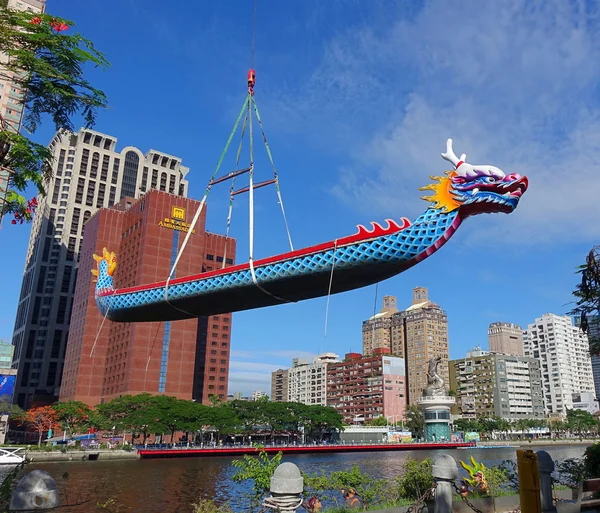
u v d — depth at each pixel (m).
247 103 31.80
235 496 49.25
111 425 107.06
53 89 15.38
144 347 144.88
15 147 14.60
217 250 181.50
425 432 147.00
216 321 184.25
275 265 24.69
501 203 21.84
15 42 15.29
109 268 33.91
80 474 68.75
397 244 22.19
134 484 58.62
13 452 85.69
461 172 22.47
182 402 118.56
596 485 15.16
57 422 117.88
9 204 15.48
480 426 182.75
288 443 133.38
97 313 161.88
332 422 148.00
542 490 13.31
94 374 157.62
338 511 19.11
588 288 26.69
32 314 198.00
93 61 15.97
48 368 194.12
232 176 30.70
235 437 153.12
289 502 10.29
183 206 160.88
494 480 21.56
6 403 124.25
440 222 22.27
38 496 7.86
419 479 20.31
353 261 22.73
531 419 196.50
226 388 180.50
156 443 121.25
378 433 163.50
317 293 25.20
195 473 70.12
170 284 28.50
